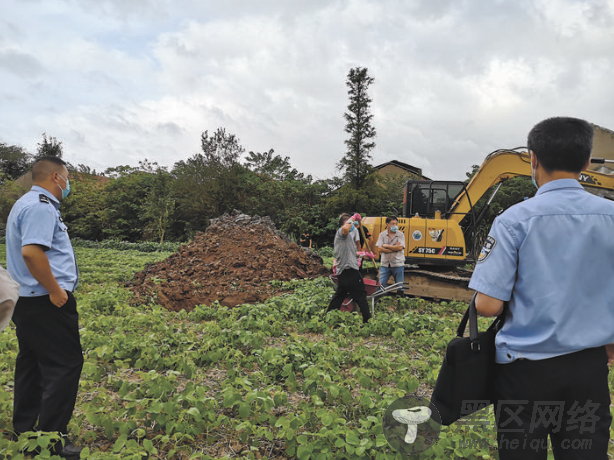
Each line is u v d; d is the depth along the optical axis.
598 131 10.81
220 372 5.47
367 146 38.09
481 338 2.27
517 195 24.78
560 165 2.19
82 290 11.55
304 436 3.42
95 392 4.66
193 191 36.41
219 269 11.50
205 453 3.61
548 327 2.06
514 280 2.16
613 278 2.07
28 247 3.23
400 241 9.84
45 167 3.53
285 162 42.81
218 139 37.22
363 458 3.37
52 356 3.44
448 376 2.33
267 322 7.29
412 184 11.58
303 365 5.00
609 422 2.04
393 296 10.66
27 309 3.40
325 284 11.23
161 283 10.62
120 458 3.14
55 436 3.17
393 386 5.16
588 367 2.04
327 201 36.19
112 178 47.25
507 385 2.17
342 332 7.36
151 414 3.83
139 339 5.96
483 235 21.70
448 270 11.24
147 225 38.28
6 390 4.50
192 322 8.27
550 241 2.09
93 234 40.34
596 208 2.10
